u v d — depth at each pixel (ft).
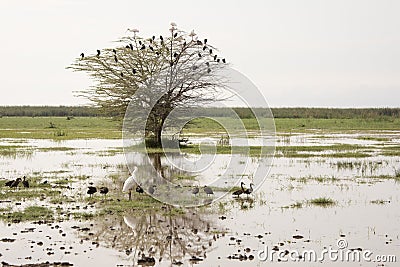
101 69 168.45
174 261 50.57
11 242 55.98
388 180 98.02
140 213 69.82
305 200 78.02
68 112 564.71
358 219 66.03
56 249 53.78
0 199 78.74
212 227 62.54
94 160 133.08
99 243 56.18
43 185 90.33
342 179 99.19
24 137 232.12
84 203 75.97
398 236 58.29
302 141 198.59
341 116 436.35
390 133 261.44
